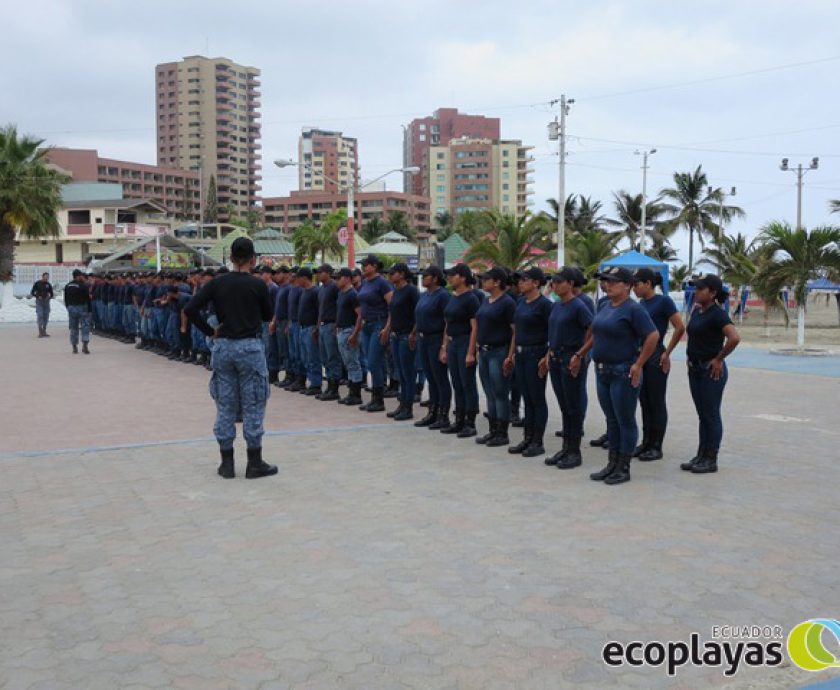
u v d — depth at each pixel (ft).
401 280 32.22
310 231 226.58
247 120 462.60
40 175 121.19
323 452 26.73
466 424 29.71
